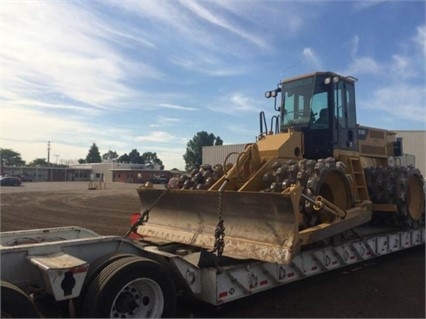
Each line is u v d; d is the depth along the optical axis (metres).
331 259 6.44
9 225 13.30
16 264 4.09
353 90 8.81
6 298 3.44
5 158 129.25
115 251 4.66
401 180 8.30
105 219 15.12
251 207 5.73
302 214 6.04
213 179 7.53
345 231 6.60
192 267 4.82
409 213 8.64
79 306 4.05
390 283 6.43
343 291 6.00
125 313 4.15
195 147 90.25
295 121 8.41
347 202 6.91
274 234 5.48
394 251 8.11
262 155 7.25
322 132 8.00
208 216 6.48
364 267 7.52
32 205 21.19
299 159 7.30
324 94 8.08
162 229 7.18
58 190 39.16
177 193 6.89
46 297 4.44
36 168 92.62
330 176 6.71
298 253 5.83
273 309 5.22
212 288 4.79
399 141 10.78
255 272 5.25
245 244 5.66
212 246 6.02
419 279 6.67
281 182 6.34
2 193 32.62
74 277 3.79
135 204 22.42
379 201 8.48
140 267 4.16
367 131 9.27
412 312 5.12
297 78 8.51
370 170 8.70
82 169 98.62
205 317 4.92
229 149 38.22
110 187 48.50
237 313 5.07
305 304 5.41
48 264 3.80
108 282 3.94
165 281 4.36
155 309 4.31
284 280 5.62
